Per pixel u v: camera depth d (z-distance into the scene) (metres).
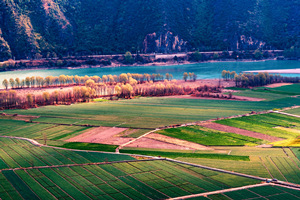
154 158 140.38
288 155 140.62
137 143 159.50
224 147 153.25
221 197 108.56
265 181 119.31
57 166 132.38
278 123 185.62
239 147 152.62
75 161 137.38
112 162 136.25
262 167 129.62
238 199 107.19
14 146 155.50
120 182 119.19
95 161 137.38
